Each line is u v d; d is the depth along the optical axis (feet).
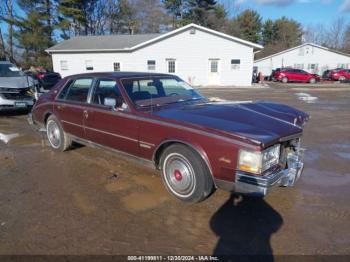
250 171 9.38
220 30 164.55
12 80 29.76
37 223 10.03
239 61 81.56
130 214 10.66
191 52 81.30
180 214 10.66
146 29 162.61
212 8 155.02
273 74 106.22
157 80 14.79
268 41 210.18
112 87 13.85
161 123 11.40
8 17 110.63
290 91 64.34
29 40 107.86
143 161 12.64
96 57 83.66
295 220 10.27
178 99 14.08
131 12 157.79
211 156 10.09
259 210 10.94
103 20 152.15
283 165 10.94
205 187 10.71
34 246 8.80
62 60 85.81
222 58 81.61
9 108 28.71
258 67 132.26
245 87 77.41
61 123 16.93
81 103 15.31
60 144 17.43
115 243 8.99
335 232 9.54
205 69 82.48
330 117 30.12
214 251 8.66
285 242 9.04
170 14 162.40
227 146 9.70
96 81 14.73
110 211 10.86
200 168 10.59
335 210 10.94
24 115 30.81
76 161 16.15
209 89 71.10
